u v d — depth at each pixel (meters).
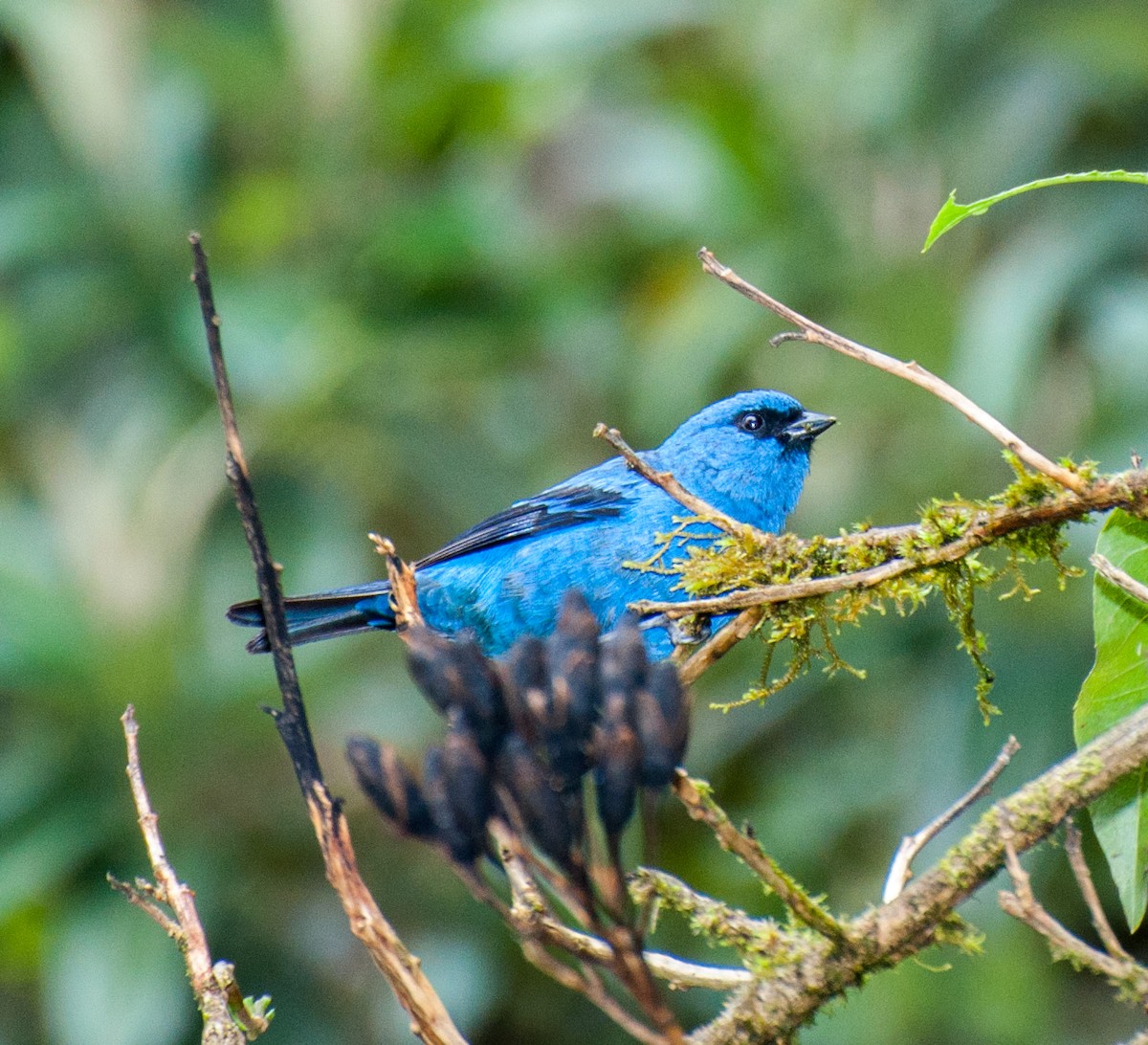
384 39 12.37
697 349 12.09
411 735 12.53
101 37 12.20
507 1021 12.89
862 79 11.98
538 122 13.44
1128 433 10.64
